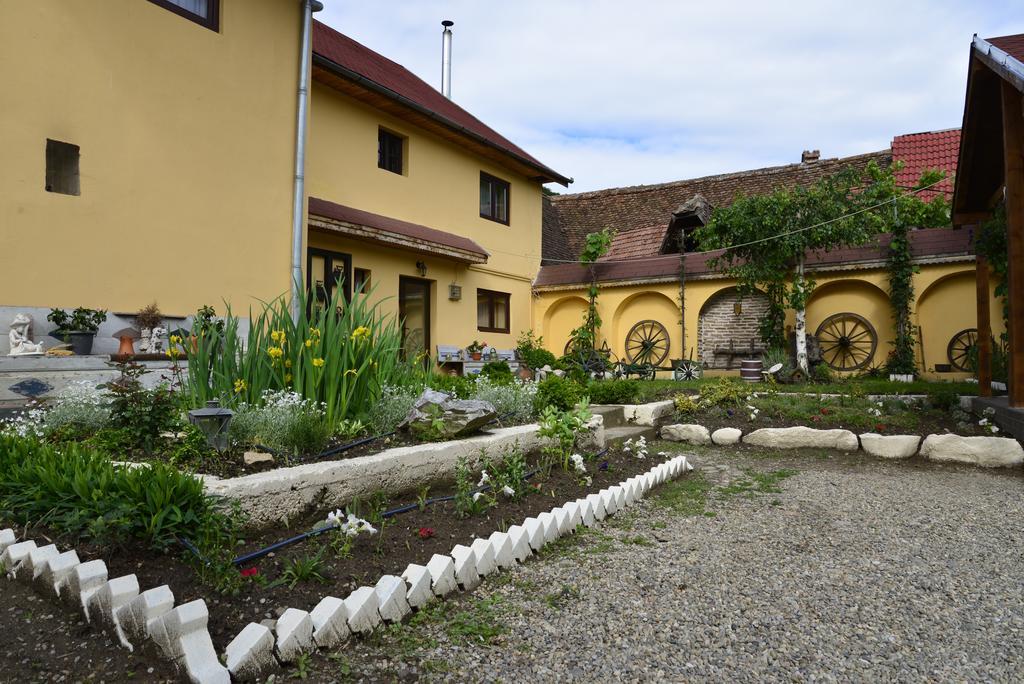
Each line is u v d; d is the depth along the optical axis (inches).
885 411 338.0
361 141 430.3
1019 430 270.4
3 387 192.9
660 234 725.3
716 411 359.9
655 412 350.6
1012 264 294.4
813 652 107.0
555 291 639.8
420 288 489.1
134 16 248.7
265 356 186.1
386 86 445.4
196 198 270.8
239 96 289.6
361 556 125.5
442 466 177.2
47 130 222.1
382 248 441.1
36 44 219.6
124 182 245.0
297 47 319.3
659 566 148.6
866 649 108.3
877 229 543.5
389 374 215.6
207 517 112.1
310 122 391.9
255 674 90.7
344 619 103.0
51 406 186.2
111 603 96.7
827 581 140.4
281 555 120.5
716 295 582.2
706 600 129.0
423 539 138.1
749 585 137.6
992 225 345.7
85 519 111.0
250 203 294.4
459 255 479.2
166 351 238.4
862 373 512.1
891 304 504.1
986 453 271.6
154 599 93.2
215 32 279.4
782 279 523.8
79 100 231.3
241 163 290.0
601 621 118.0
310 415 161.8
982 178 389.7
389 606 110.0
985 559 155.6
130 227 246.7
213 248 277.3
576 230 840.3
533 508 171.8
